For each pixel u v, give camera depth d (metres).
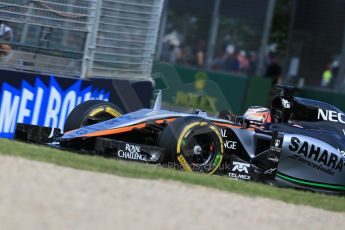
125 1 45.84
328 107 36.59
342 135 35.69
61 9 42.84
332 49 79.94
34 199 21.47
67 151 32.56
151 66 47.94
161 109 35.19
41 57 42.66
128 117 33.75
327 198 31.30
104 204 22.19
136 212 21.88
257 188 29.48
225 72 80.50
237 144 34.50
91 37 44.22
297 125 35.47
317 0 81.75
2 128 40.06
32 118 41.31
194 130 31.66
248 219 23.58
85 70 44.16
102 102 35.62
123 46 46.28
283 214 25.47
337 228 24.88
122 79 46.09
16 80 40.53
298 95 76.88
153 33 47.78
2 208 20.05
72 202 21.83
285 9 101.31
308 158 33.59
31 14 41.69
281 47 99.25
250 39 80.88
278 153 32.78
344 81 78.44
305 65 81.88
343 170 34.41
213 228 21.59
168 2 81.75
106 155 31.84
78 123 34.62
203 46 82.12
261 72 80.62
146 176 27.36
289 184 33.62
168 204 23.59
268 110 36.59
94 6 44.03
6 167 25.20
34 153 28.86
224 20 81.56
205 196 25.88
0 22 45.22
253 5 80.62
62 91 42.56
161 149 31.42
